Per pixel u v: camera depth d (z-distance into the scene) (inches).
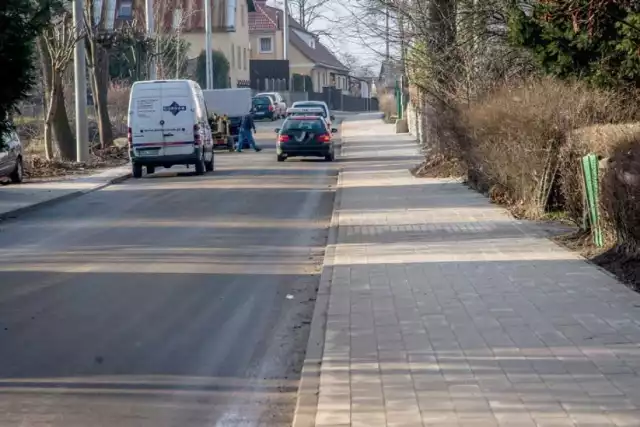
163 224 1002.7
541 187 907.4
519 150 922.7
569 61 915.4
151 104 1624.0
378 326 503.2
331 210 1110.4
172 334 519.2
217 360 466.0
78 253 810.8
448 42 1331.2
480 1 1224.8
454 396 370.9
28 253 815.1
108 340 505.0
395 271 668.1
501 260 690.8
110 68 3122.5
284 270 720.3
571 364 409.7
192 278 687.1
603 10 753.0
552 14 775.1
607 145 694.5
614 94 870.4
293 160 1975.9
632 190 604.7
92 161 1894.7
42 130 2315.5
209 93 2532.0
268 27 5285.4
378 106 5032.0
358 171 1609.3
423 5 1373.0
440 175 1423.5
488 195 1122.7
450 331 483.5
